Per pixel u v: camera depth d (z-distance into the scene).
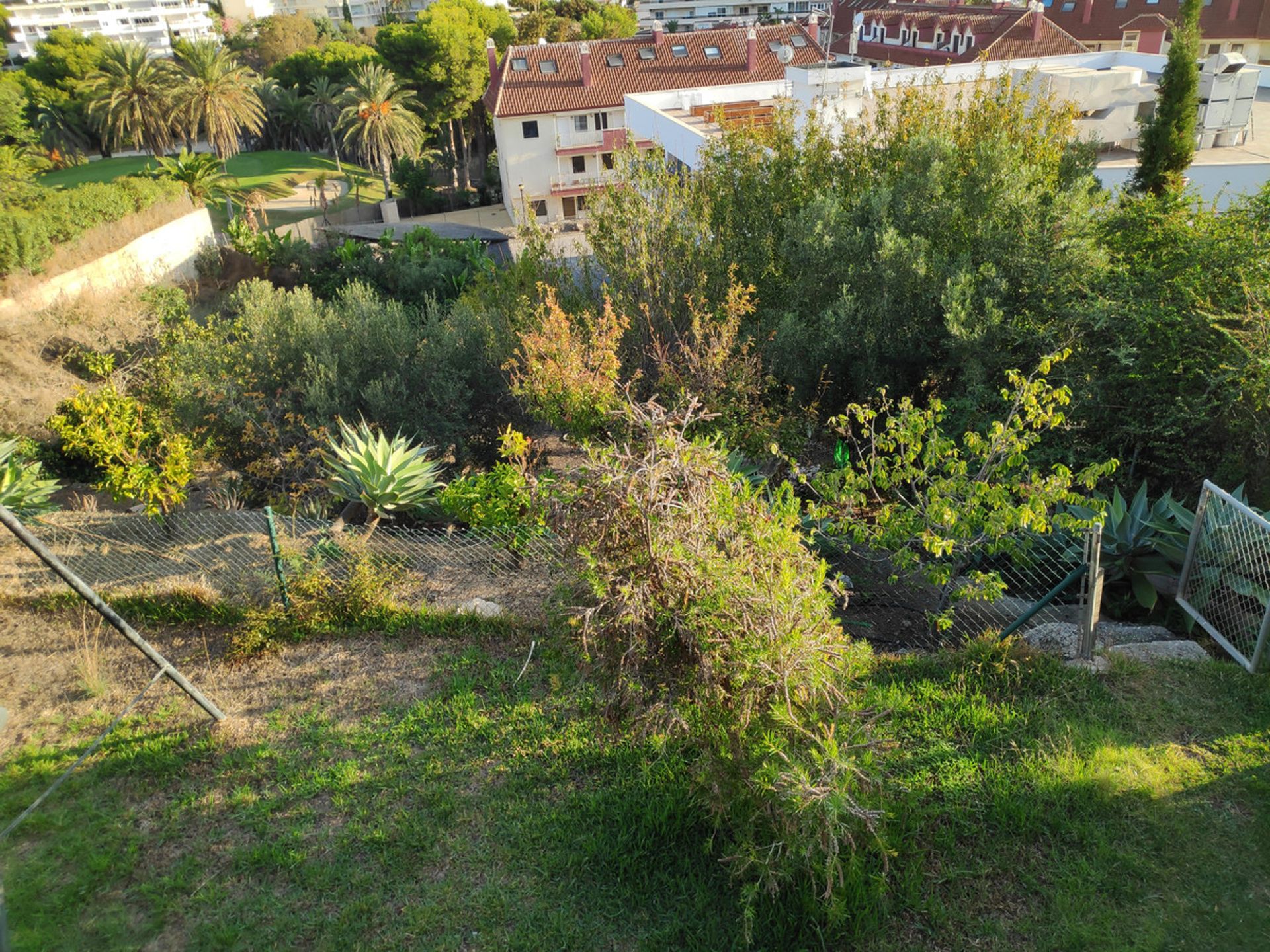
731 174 14.34
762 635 4.44
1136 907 4.65
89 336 18.30
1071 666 6.38
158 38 128.88
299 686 6.73
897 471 7.08
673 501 4.82
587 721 6.11
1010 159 11.33
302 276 29.12
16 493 9.69
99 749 6.20
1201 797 5.26
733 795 4.73
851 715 4.88
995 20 37.03
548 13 72.19
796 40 48.62
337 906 4.93
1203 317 8.51
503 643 7.04
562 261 15.16
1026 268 10.34
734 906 4.77
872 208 11.56
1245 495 8.46
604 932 4.70
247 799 5.67
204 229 29.66
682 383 10.34
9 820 5.61
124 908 4.98
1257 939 4.43
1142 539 7.76
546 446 13.77
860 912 4.55
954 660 6.51
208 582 7.91
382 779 5.79
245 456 12.59
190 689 6.22
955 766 5.54
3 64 96.44
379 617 7.31
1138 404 9.22
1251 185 14.75
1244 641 6.61
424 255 29.03
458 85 56.38
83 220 24.00
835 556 8.02
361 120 53.22
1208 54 40.38
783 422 10.41
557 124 45.50
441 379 13.11
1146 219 10.30
